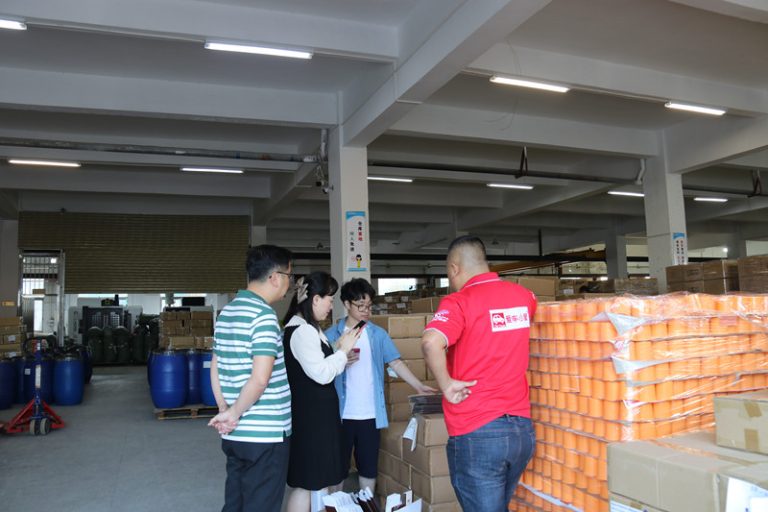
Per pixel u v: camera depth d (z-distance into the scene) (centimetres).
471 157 1060
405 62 537
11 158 825
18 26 459
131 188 1089
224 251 1300
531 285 498
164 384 767
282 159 773
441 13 471
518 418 219
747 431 171
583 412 225
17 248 1208
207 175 1131
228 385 253
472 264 239
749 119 798
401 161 973
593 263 2516
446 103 780
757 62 675
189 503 425
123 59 602
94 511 409
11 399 874
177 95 661
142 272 1256
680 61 668
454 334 217
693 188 1103
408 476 334
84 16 466
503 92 743
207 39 502
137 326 1553
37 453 582
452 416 221
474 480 215
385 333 348
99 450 592
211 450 589
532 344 253
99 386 1099
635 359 209
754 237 1839
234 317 252
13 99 608
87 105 631
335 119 713
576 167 1118
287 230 1795
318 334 289
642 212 1461
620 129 905
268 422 247
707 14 555
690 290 801
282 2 506
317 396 287
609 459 188
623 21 570
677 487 164
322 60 611
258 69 637
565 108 813
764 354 239
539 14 552
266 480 247
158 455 569
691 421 219
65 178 1055
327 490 321
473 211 1527
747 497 146
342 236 691
